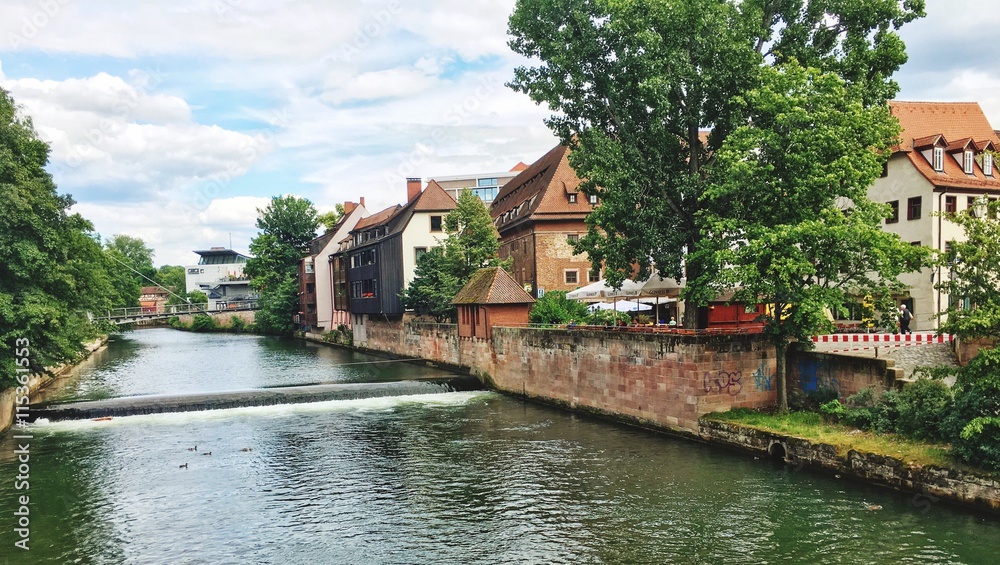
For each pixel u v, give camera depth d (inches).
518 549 544.7
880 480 640.4
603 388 1037.8
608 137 945.5
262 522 615.8
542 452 828.6
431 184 2036.2
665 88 840.3
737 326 1066.7
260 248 3484.3
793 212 774.5
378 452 840.9
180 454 841.5
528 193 2103.8
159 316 3302.2
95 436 934.4
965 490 573.6
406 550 548.4
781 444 743.1
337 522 613.0
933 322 1224.2
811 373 853.8
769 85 767.1
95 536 588.1
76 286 1178.0
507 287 1400.1
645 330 980.6
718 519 591.2
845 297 771.4
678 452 808.3
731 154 773.3
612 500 647.1
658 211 908.0
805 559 510.0
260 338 3166.8
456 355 1547.7
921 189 1268.5
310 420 1030.4
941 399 665.0
